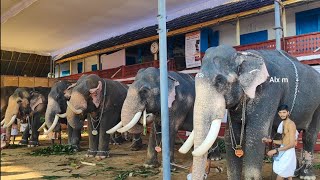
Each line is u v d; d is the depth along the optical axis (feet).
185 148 16.35
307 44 47.26
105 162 33.42
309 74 22.40
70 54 84.99
